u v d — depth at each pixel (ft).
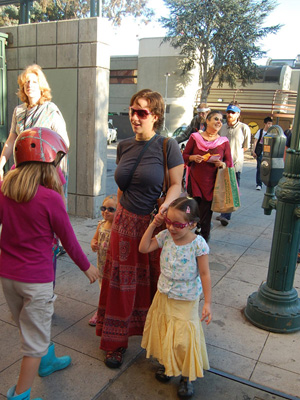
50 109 11.41
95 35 17.85
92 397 7.48
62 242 6.74
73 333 9.66
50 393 7.53
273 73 97.35
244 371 8.46
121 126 114.83
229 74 95.35
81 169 19.45
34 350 6.47
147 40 103.96
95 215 19.84
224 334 9.92
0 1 23.56
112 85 115.34
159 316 7.77
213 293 12.22
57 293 11.79
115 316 8.44
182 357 7.44
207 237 15.49
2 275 6.39
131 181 8.24
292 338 9.89
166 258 7.63
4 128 20.80
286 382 8.16
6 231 6.41
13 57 20.70
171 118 105.09
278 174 10.76
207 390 7.81
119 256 8.27
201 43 91.04
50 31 19.06
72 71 18.72
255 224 20.97
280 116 90.68
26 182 6.22
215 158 14.21
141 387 7.84
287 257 10.18
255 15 88.89
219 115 14.56
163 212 7.64
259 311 10.27
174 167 8.31
